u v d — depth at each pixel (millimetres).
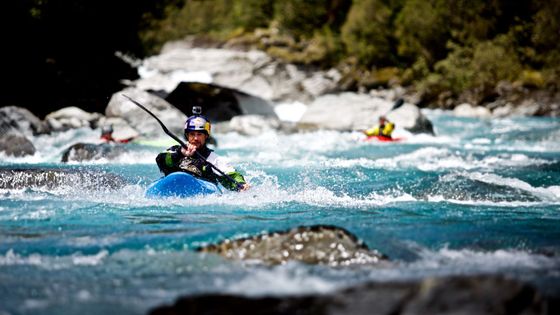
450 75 81250
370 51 92688
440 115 71250
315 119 55781
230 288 12766
